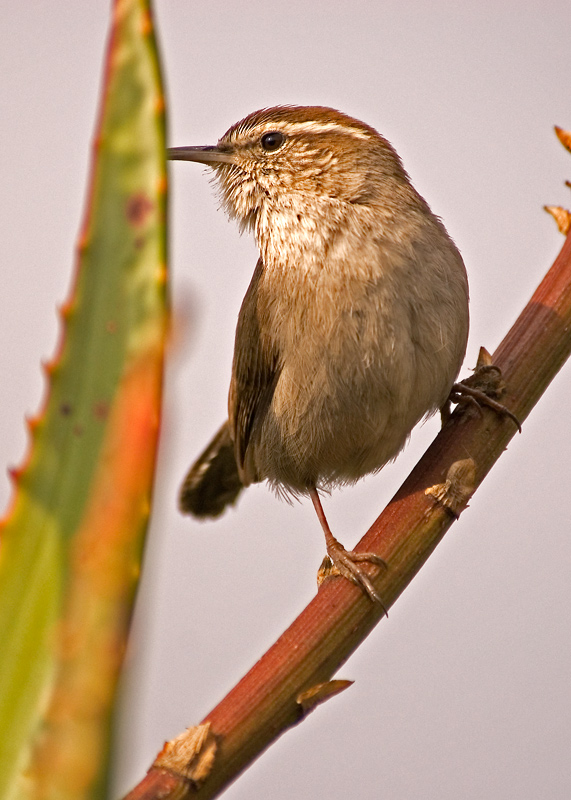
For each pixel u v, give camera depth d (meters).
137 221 0.62
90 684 0.63
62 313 0.63
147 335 0.63
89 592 0.64
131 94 0.62
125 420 0.63
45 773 0.62
